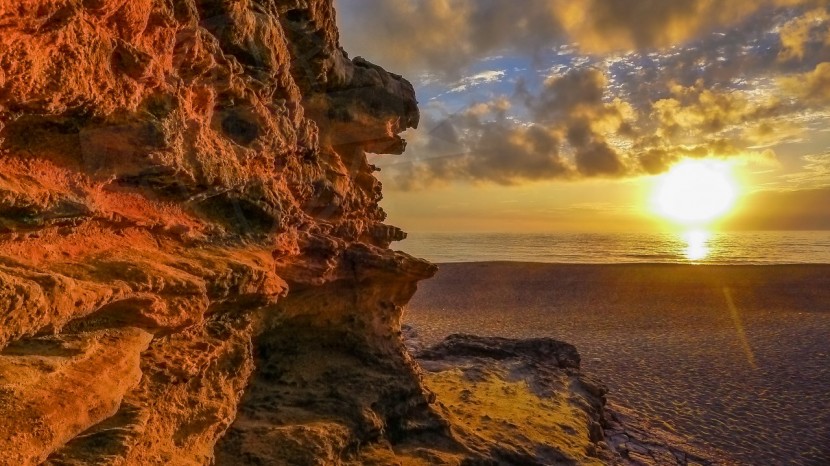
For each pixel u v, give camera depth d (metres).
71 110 3.17
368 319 7.61
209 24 4.87
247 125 5.31
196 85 4.49
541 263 49.16
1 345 2.57
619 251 81.81
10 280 2.56
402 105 8.68
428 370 11.41
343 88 7.85
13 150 3.04
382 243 8.86
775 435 12.27
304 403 6.40
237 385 5.14
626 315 27.42
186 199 4.51
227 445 5.40
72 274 3.18
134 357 3.47
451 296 33.88
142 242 4.05
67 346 3.04
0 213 2.78
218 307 4.82
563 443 8.38
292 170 6.34
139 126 3.65
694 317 26.83
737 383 15.93
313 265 6.46
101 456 3.18
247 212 5.34
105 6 3.10
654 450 10.45
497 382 10.63
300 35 6.78
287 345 6.85
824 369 17.45
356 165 8.46
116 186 3.84
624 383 15.80
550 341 14.01
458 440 7.20
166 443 4.00
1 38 2.46
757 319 26.25
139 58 3.42
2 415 2.50
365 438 6.35
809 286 36.91
